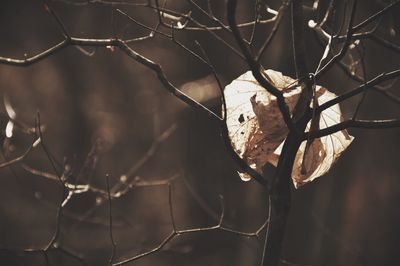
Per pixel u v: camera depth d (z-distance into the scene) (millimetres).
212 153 13289
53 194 13336
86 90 18344
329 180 10211
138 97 17609
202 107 3326
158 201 14234
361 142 10844
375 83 3242
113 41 3496
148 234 12680
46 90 18344
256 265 8750
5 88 18031
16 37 16828
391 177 11055
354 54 6070
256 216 9891
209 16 3643
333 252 9391
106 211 11109
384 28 4859
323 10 4566
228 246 11922
